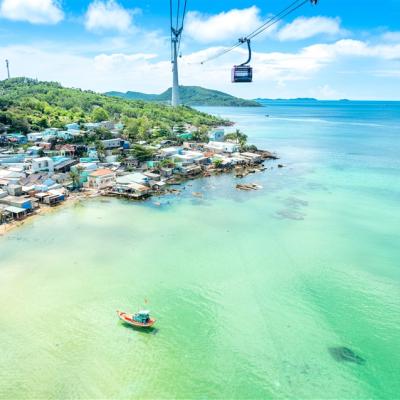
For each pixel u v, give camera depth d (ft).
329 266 175.73
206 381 109.29
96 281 160.66
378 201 275.39
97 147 405.80
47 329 129.80
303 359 118.21
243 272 169.99
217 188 318.45
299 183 334.65
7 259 179.73
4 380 108.47
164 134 547.90
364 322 135.64
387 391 106.63
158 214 247.91
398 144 583.17
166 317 137.49
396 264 177.68
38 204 264.93
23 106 611.47
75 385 107.14
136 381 108.88
